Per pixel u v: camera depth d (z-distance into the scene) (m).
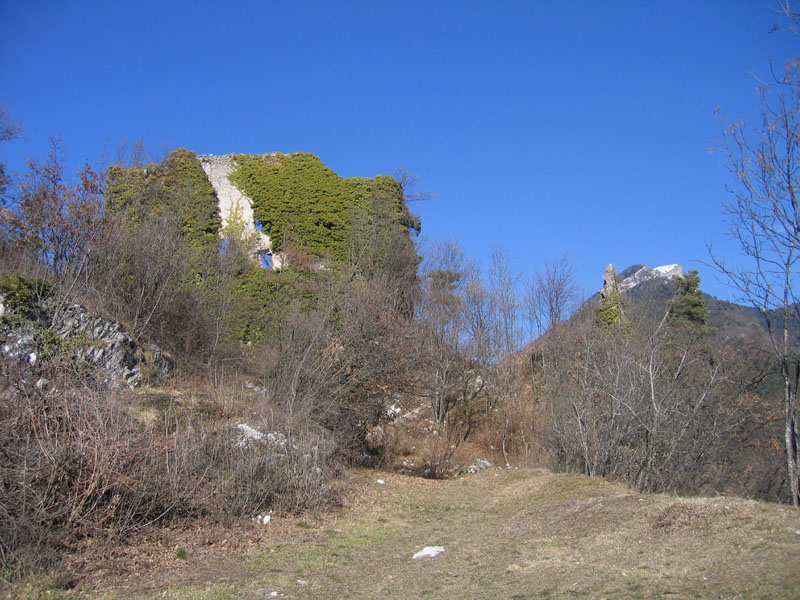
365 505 14.27
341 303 23.72
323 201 34.41
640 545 8.46
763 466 20.16
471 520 13.06
